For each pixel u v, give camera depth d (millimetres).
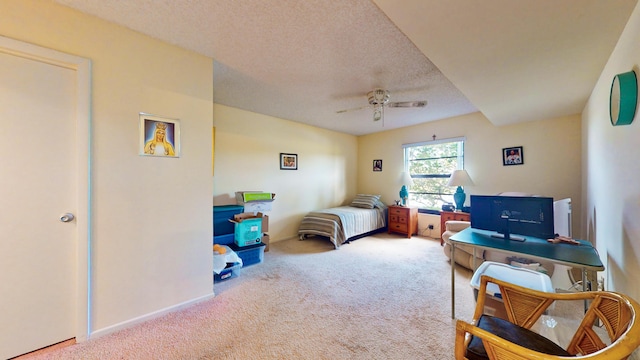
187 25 1717
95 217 1658
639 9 1188
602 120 2010
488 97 2539
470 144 4141
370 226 4672
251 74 2496
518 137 3656
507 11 1252
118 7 1539
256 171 4062
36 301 1515
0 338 1428
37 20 1466
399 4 1219
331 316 1965
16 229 1455
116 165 1734
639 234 1254
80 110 1589
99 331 1680
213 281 2424
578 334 1021
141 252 1851
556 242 1842
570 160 3221
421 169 4898
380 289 2447
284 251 3736
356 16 1595
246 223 3176
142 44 1831
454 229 3240
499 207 2018
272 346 1614
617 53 1548
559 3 1194
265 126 4180
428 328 1806
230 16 1610
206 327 1811
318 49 2012
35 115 1493
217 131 3586
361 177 5953
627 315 814
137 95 1815
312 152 4973
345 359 1497
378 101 2941
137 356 1514
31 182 1488
